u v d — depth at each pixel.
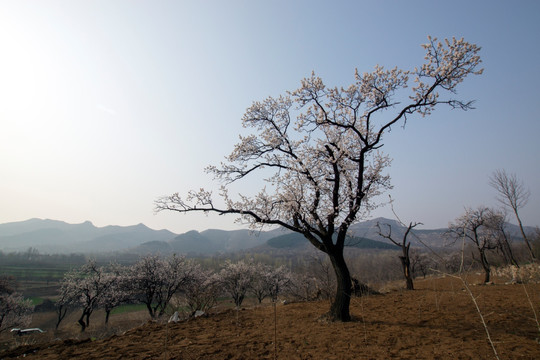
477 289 15.66
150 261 29.53
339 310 9.46
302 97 11.04
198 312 11.70
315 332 8.28
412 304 12.20
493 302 11.49
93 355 6.63
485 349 6.30
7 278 35.28
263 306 13.92
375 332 8.04
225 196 10.69
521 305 10.66
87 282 29.58
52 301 44.50
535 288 14.26
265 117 11.65
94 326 27.67
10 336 26.50
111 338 8.21
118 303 30.42
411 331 8.05
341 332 8.15
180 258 30.78
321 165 11.36
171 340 7.84
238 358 6.35
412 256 39.38
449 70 9.16
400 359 5.98
